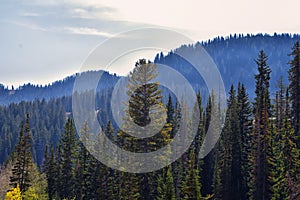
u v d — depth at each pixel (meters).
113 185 53.22
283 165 47.25
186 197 38.66
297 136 47.88
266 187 46.56
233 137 55.38
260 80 58.09
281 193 46.94
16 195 54.94
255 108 58.47
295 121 54.84
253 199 47.69
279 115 61.66
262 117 49.41
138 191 43.69
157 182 47.94
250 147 57.25
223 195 51.97
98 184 54.12
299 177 44.06
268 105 55.66
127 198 43.44
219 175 53.47
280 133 53.72
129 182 43.31
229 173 52.34
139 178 43.25
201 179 56.31
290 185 43.84
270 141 47.41
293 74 56.03
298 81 54.97
